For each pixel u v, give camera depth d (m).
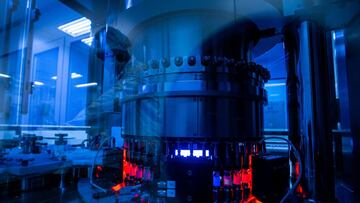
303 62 2.76
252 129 2.77
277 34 3.34
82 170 3.61
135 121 2.90
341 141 3.67
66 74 8.16
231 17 2.96
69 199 2.75
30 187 2.98
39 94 8.27
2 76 4.67
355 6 2.56
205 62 2.60
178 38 2.93
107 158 3.61
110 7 3.45
